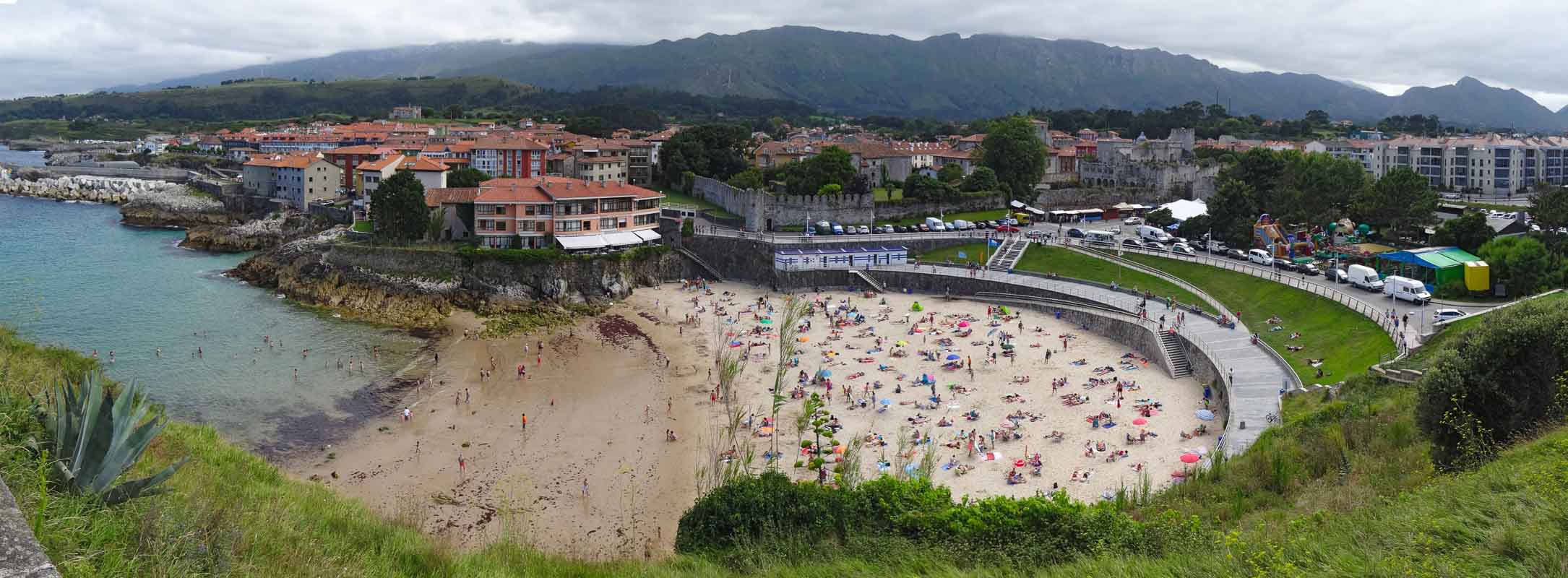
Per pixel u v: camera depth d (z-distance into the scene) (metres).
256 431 75.06
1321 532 31.95
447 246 135.25
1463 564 25.47
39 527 18.45
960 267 134.38
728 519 44.41
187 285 134.25
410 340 108.50
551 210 137.12
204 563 22.27
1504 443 40.00
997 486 64.56
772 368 95.81
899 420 78.81
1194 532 36.22
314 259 137.50
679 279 146.38
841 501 44.56
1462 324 73.88
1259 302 103.69
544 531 59.19
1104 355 97.38
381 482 66.31
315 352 100.81
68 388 23.02
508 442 75.00
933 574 36.16
